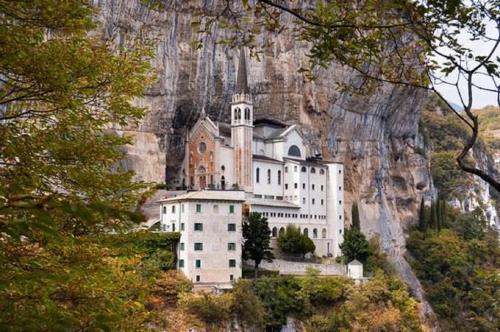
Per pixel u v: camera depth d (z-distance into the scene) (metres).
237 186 132.12
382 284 115.75
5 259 14.40
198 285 98.19
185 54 131.50
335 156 166.88
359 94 23.28
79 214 11.90
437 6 16.88
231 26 19.94
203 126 137.12
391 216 183.00
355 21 17.95
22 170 20.14
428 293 164.00
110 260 30.94
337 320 101.62
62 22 20.23
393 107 183.00
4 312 14.38
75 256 24.58
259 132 148.00
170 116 131.75
